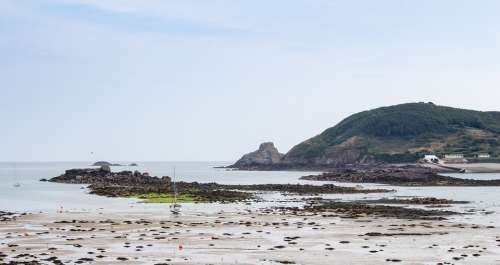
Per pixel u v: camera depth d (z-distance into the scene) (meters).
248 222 75.31
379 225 72.31
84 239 60.88
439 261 48.31
